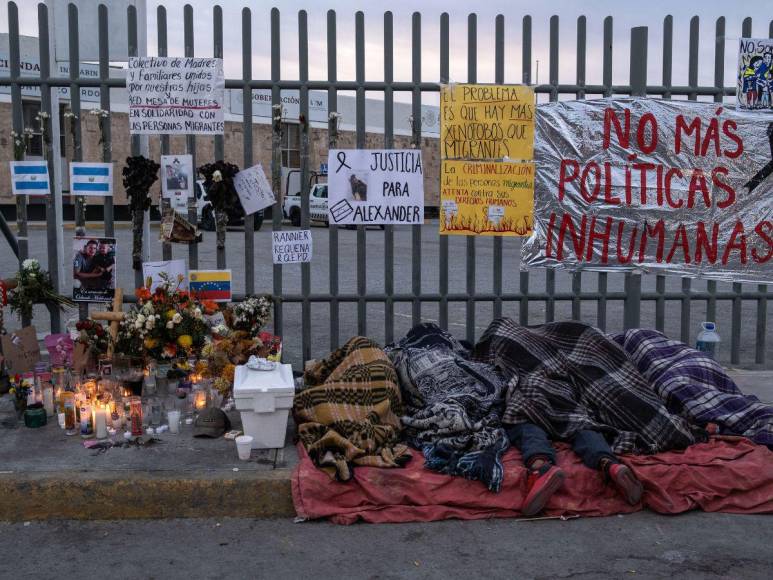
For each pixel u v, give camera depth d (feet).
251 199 19.34
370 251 60.13
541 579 11.68
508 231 20.11
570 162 20.31
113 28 21.38
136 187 18.98
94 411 15.76
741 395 16.19
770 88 20.62
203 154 71.87
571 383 16.08
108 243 19.13
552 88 20.08
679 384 15.88
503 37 19.72
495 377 16.37
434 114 61.72
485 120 19.72
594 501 13.87
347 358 16.33
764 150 20.61
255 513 13.75
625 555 12.41
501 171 19.90
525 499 13.48
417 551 12.51
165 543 12.80
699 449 14.73
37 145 63.05
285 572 11.85
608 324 30.68
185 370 17.43
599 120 20.24
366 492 13.58
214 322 18.54
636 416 15.08
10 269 43.04
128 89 19.02
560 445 14.94
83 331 17.78
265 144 75.25
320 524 13.46
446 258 20.18
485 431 14.69
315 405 15.57
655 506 13.80
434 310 33.73
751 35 21.03
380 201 19.71
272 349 18.06
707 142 20.54
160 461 14.48
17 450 14.92
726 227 20.86
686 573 11.87
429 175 65.41
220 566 12.02
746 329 29.55
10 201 79.25
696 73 20.71
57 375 16.92
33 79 19.11
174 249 55.26
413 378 16.37
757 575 11.84
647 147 20.45
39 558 12.25
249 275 19.65
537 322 31.12
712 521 13.61
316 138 82.12
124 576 11.70
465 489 13.69
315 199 82.89
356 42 19.36
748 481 13.96
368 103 70.44
